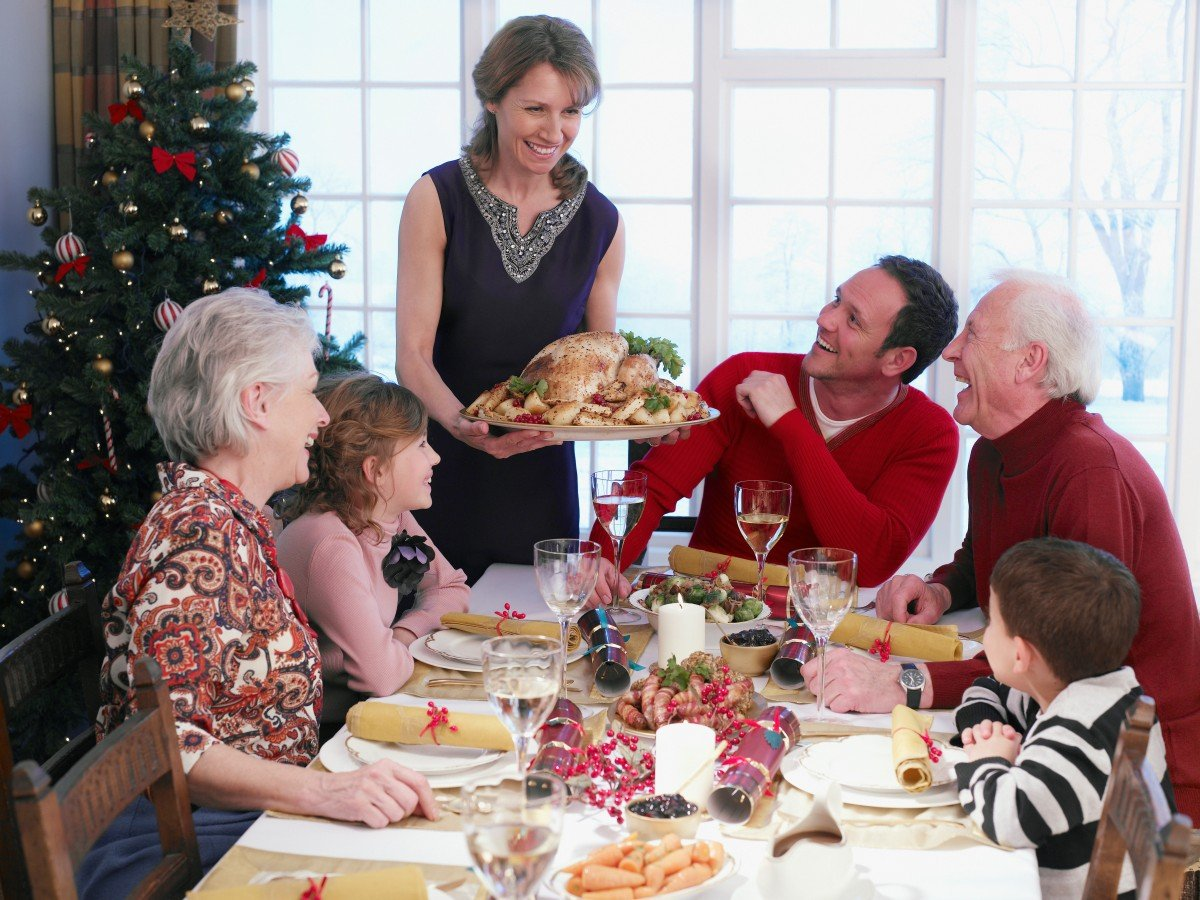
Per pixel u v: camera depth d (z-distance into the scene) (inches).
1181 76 147.8
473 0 153.6
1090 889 45.4
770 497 73.9
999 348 69.0
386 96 158.4
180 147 129.0
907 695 62.3
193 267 128.0
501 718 45.7
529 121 94.3
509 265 101.5
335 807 49.6
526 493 103.3
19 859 64.5
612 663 61.9
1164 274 151.1
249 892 41.7
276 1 157.5
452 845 47.3
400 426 73.1
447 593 78.7
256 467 61.4
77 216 130.7
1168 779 56.9
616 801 49.2
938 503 92.0
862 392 92.4
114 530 132.9
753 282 157.2
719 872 43.5
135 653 53.7
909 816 49.6
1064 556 51.9
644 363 85.9
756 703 60.6
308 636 60.7
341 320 163.0
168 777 48.8
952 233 151.5
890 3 150.0
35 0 151.9
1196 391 150.8
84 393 125.2
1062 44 148.9
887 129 152.1
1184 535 152.9
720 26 151.1
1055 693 53.2
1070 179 150.9
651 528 95.8
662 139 155.2
